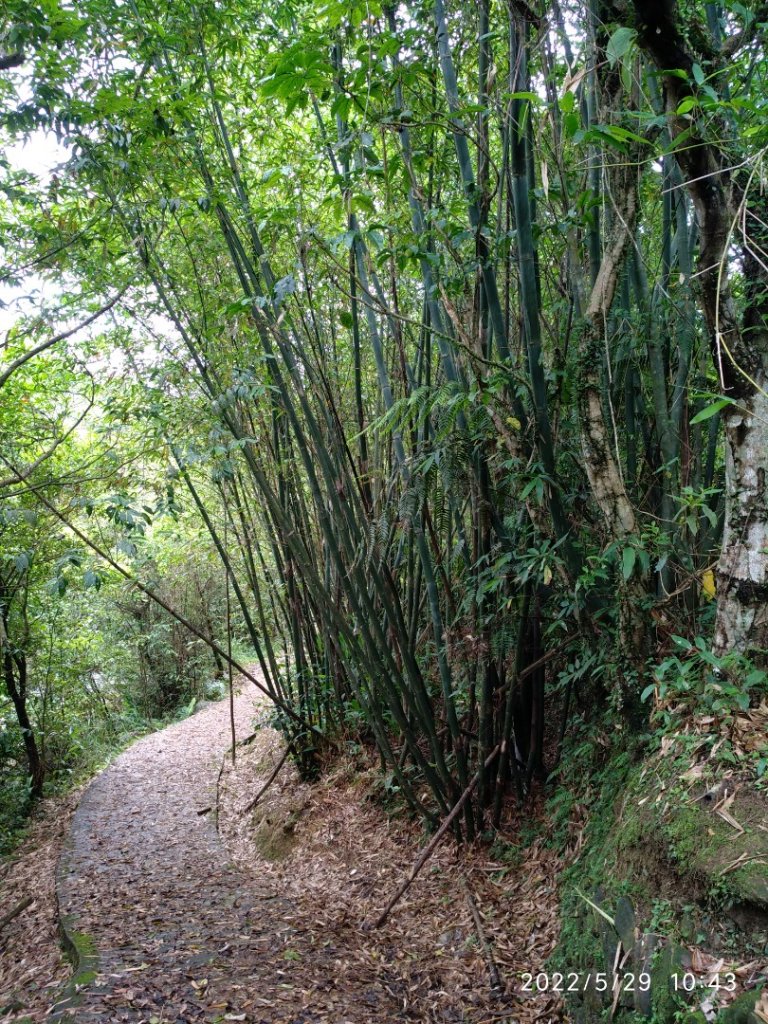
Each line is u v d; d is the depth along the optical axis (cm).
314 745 581
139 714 1217
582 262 305
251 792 650
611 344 309
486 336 345
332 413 423
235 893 434
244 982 302
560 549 301
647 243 362
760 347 223
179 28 387
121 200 438
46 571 665
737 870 198
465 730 406
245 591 1096
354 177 319
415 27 343
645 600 274
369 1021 273
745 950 191
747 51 237
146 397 470
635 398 334
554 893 321
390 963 323
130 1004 282
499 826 393
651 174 346
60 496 582
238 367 426
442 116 292
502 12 323
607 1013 225
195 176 432
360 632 415
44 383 591
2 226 454
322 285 436
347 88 297
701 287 222
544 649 368
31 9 366
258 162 480
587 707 375
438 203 339
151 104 392
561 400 303
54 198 429
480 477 337
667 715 262
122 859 520
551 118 305
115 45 387
